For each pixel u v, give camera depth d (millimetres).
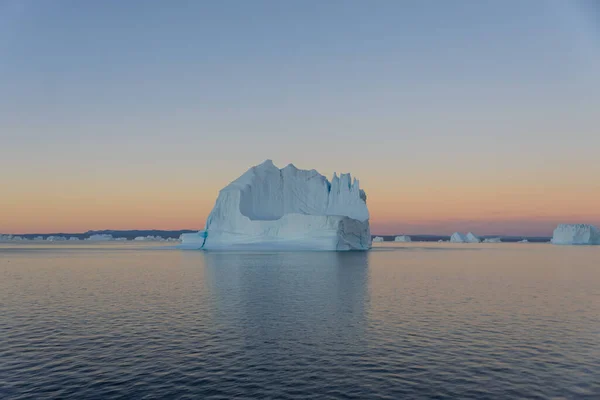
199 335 19062
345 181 96062
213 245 91688
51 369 14883
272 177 96000
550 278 42750
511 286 36000
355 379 13945
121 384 13570
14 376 14234
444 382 13719
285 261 61719
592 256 86312
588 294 31422
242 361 15617
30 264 64188
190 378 14047
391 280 39531
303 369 14828
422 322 21562
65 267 57812
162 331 19766
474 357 16078
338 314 23438
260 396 12680
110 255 92500
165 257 79500
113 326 20781
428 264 62094
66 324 21266
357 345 17531
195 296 29688
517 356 16219
